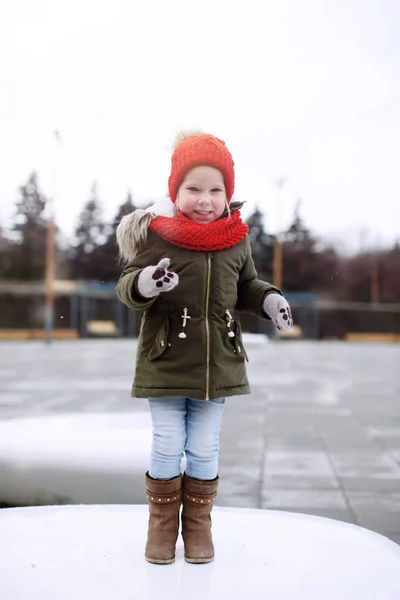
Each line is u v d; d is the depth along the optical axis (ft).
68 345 95.86
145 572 5.96
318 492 13.28
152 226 6.73
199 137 6.93
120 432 11.26
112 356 64.90
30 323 136.98
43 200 153.48
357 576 5.92
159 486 6.42
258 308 6.90
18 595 5.44
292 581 5.79
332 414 24.68
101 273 155.53
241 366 6.83
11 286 127.03
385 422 22.66
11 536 6.90
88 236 156.25
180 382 6.42
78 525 7.30
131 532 7.07
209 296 6.60
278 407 26.73
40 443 10.52
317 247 174.40
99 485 10.02
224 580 5.80
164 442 6.51
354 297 179.73
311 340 142.51
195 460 6.55
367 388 34.73
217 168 6.85
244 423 22.38
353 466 15.67
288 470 15.21
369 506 12.26
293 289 171.42
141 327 6.82
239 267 6.96
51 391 31.19
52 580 5.75
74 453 10.21
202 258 6.63
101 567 6.06
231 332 6.66
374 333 151.53
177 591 5.53
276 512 8.03
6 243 152.46
